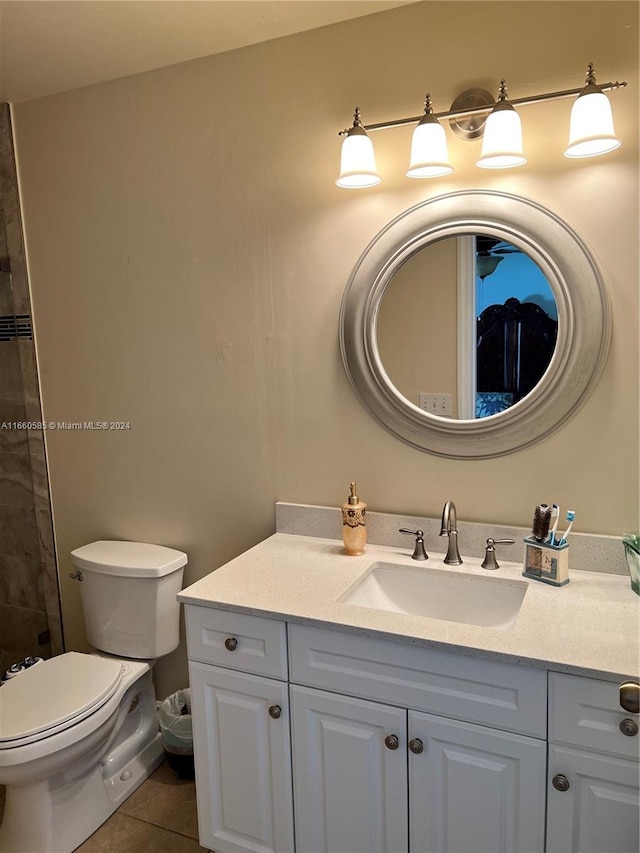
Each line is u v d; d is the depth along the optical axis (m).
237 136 2.04
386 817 1.57
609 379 1.67
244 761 1.73
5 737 1.74
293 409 2.09
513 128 1.55
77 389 2.46
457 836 1.50
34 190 2.40
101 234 2.31
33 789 1.89
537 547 1.68
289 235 2.00
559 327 1.68
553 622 1.47
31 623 2.74
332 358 2.00
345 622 1.52
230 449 2.21
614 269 1.63
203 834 1.84
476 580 1.75
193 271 2.17
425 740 1.49
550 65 1.63
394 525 1.97
